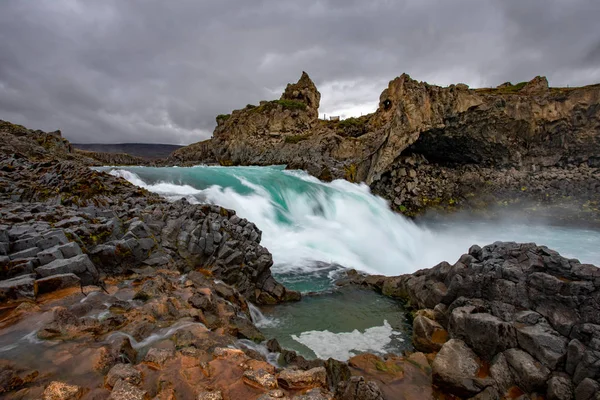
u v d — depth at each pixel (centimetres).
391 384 735
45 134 2978
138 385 497
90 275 848
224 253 1205
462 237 2805
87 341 593
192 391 496
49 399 438
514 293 883
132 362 568
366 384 614
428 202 3647
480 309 908
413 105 3506
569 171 3666
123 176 2341
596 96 3497
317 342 975
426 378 770
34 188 1427
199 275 1084
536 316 813
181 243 1170
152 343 630
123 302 759
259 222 2052
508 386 725
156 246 1122
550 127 3700
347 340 996
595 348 688
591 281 799
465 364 768
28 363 517
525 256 941
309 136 4472
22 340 576
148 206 1395
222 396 489
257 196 2381
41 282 739
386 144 3678
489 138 3762
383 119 3956
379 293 1384
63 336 598
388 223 2828
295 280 1509
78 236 971
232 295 1032
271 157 4931
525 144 3847
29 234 895
